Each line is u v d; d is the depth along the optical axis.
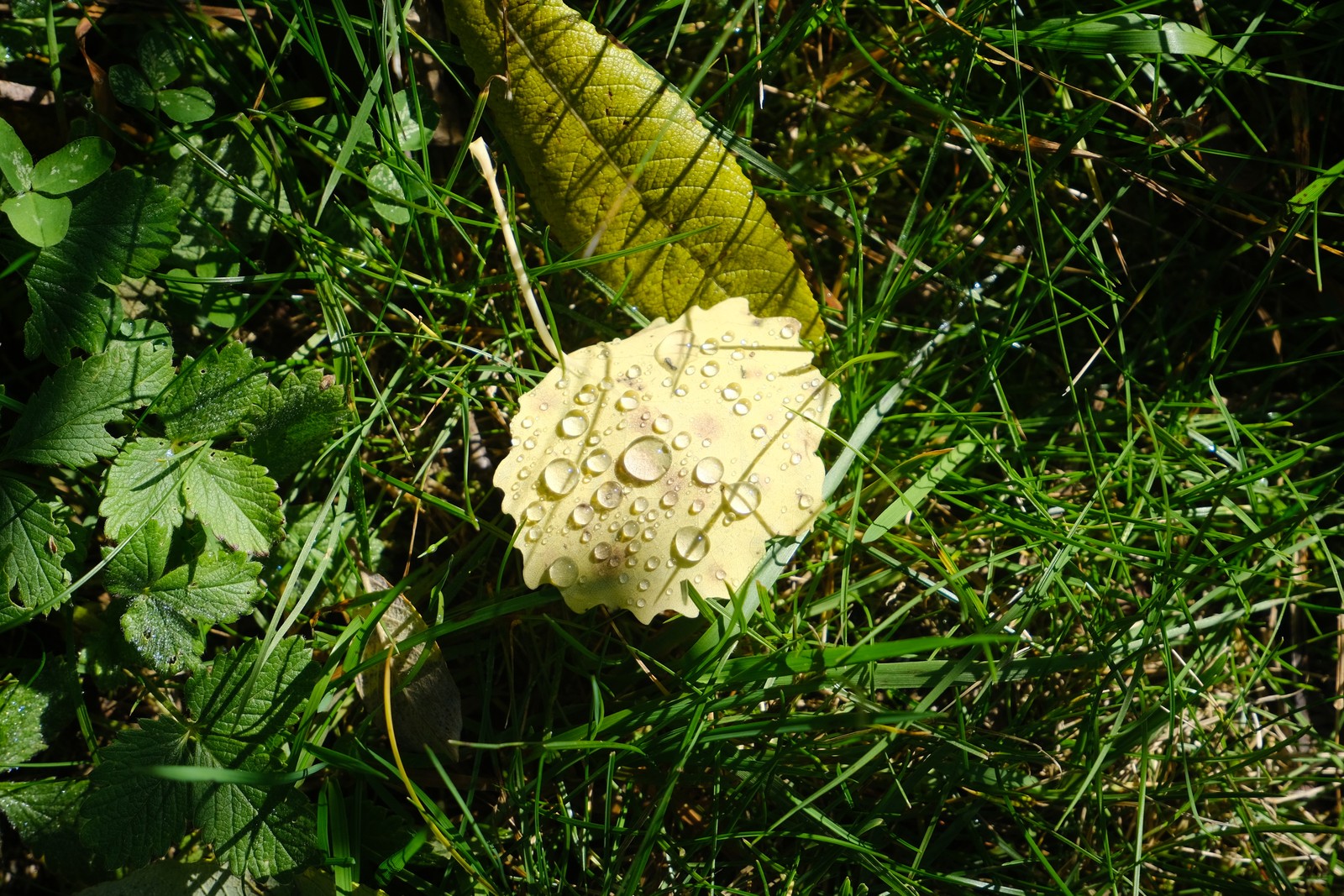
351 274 0.27
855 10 0.28
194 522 0.25
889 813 0.25
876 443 0.27
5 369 0.26
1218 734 0.27
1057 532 0.26
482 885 0.24
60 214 0.24
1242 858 0.27
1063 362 0.28
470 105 0.27
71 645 0.25
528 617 0.26
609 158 0.25
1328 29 0.27
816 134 0.28
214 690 0.24
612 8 0.27
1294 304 0.29
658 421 0.25
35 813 0.24
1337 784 0.27
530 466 0.24
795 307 0.26
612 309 0.27
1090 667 0.26
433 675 0.25
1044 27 0.26
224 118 0.26
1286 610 0.27
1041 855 0.25
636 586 0.24
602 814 0.26
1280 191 0.28
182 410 0.25
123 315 0.25
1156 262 0.28
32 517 0.24
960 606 0.27
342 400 0.25
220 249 0.26
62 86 0.26
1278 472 0.27
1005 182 0.28
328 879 0.24
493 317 0.27
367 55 0.27
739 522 0.24
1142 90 0.28
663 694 0.26
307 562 0.26
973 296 0.27
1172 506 0.26
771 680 0.25
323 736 0.25
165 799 0.24
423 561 0.27
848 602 0.26
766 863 0.26
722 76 0.28
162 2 0.26
